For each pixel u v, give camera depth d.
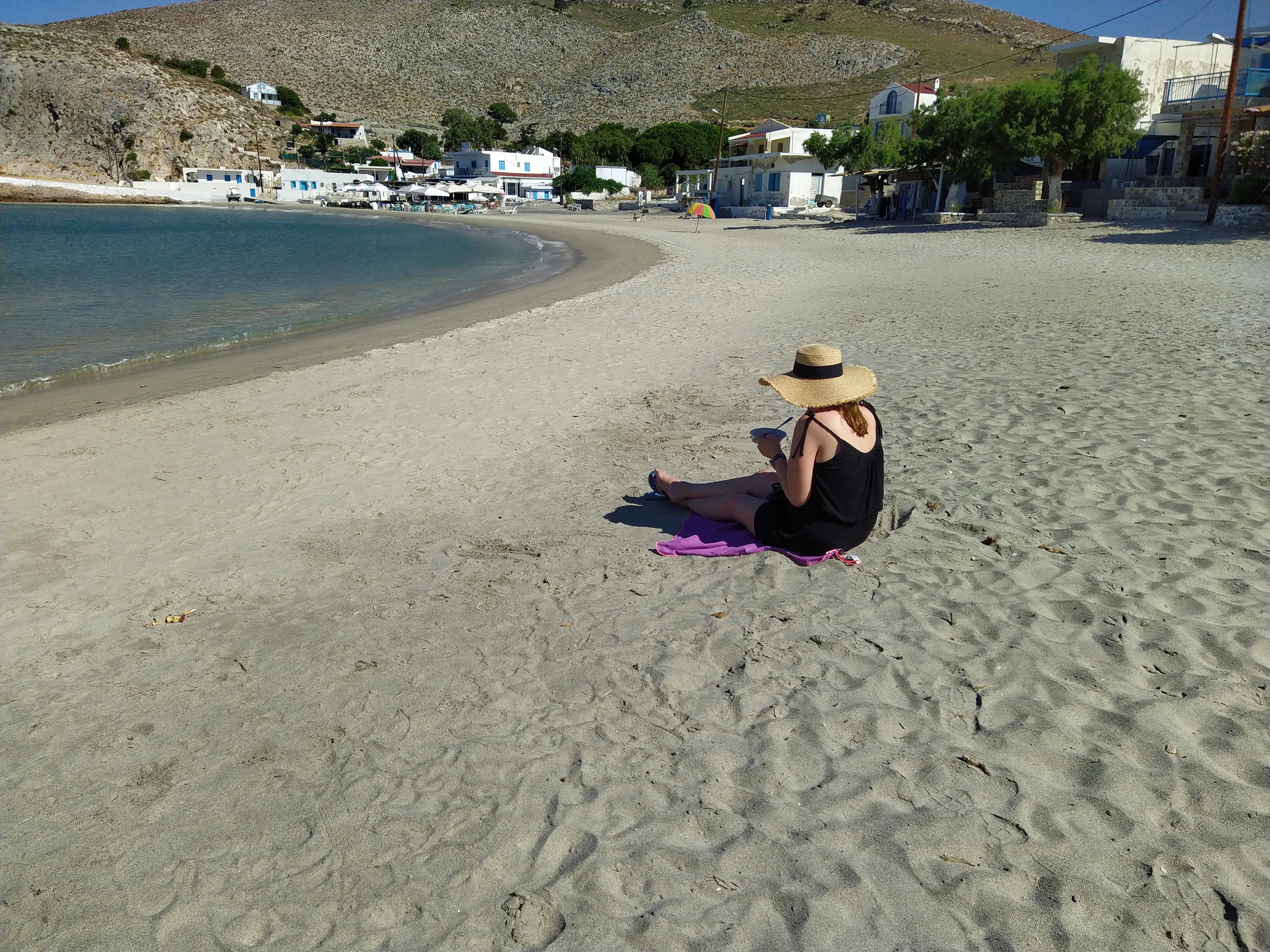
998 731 3.24
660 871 2.68
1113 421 7.08
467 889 2.64
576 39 182.50
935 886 2.56
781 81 141.75
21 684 3.91
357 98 160.25
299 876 2.72
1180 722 3.23
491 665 3.88
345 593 4.69
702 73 148.00
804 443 4.36
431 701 3.62
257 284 23.59
